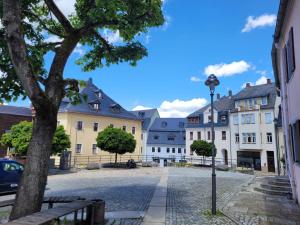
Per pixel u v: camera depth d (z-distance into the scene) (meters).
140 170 28.06
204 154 36.50
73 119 40.41
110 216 8.29
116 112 47.47
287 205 10.12
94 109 43.81
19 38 5.46
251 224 7.53
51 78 6.46
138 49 9.07
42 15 8.47
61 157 27.41
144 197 11.80
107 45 9.05
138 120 50.88
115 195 12.30
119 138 31.44
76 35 7.11
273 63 14.06
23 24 7.41
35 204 5.75
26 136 23.27
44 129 5.97
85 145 41.56
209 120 54.78
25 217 5.20
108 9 6.86
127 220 7.88
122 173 24.42
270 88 47.59
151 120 72.31
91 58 9.57
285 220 7.97
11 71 7.02
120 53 9.05
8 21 5.38
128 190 13.84
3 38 6.72
